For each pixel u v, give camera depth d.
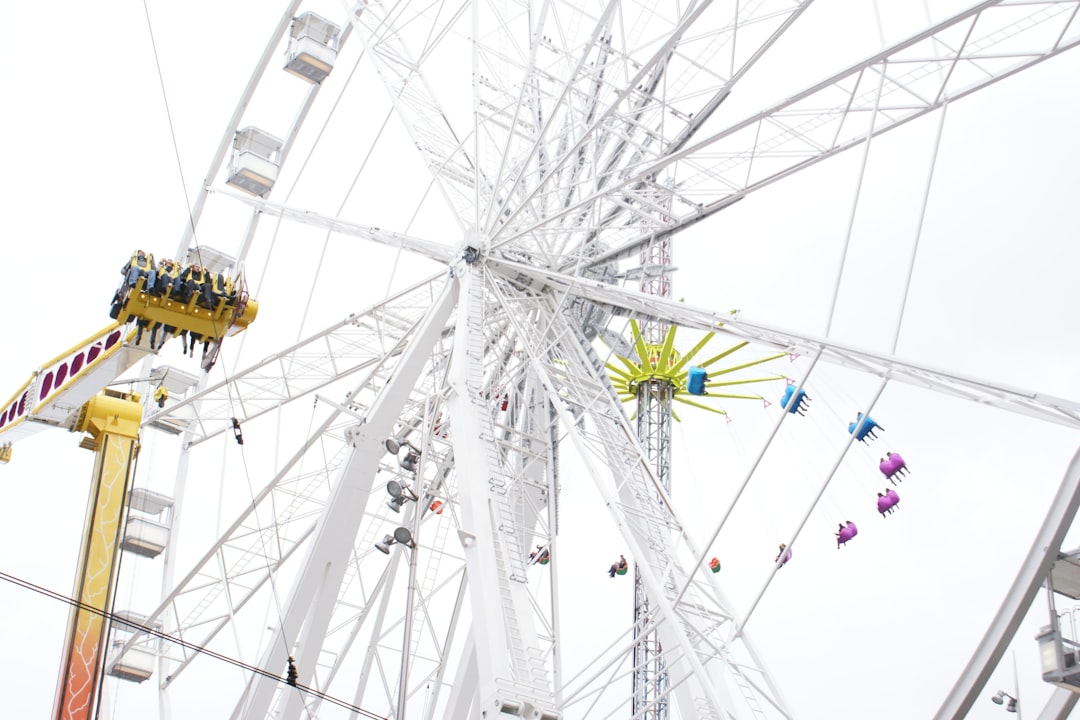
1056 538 16.86
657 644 39.69
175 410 37.47
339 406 31.70
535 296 31.89
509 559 24.31
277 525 32.88
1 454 26.91
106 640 23.11
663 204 31.27
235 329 22.12
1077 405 18.47
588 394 29.52
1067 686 17.23
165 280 21.06
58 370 24.47
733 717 23.17
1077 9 21.14
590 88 32.12
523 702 22.06
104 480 24.56
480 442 26.39
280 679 24.56
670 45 24.88
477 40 32.25
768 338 24.23
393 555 31.25
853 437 20.89
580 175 32.81
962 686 17.56
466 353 28.06
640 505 27.03
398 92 34.78
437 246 32.41
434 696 30.72
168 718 33.06
